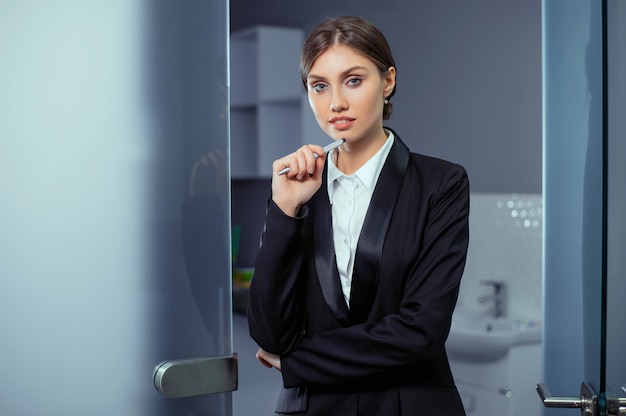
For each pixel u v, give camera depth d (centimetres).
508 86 330
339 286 157
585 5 149
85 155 116
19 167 112
